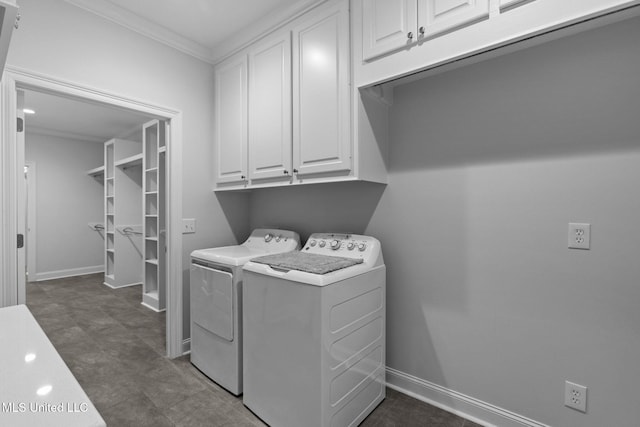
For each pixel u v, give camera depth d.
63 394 0.64
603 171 1.36
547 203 1.49
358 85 1.70
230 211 2.79
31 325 1.00
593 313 1.38
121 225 4.70
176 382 2.08
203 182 2.59
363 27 1.67
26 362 0.77
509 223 1.60
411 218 1.94
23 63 1.71
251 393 1.78
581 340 1.41
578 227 1.41
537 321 1.52
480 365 1.70
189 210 2.50
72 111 4.05
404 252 1.97
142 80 2.21
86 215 5.65
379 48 1.60
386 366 2.06
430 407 1.83
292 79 2.02
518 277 1.57
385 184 2.04
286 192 2.63
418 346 1.92
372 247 1.88
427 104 1.87
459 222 1.76
